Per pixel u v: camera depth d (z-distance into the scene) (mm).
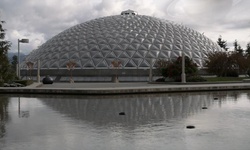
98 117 13805
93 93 24422
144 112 15289
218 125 11898
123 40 54688
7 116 14234
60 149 8570
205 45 61094
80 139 9656
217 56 51906
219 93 27078
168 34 58688
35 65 56625
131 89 25562
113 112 15289
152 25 60438
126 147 8734
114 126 11695
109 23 60719
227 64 51438
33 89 26172
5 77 28219
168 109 16375
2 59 27875
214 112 15344
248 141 9383
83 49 54219
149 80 46594
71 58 53281
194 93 27000
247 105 18203
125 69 50656
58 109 16484
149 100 20797
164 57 52656
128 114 14648
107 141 9391
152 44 54656
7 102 20031
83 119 13273
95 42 55031
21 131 10867
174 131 10797
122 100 20766
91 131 10812
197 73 47250
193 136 10039
